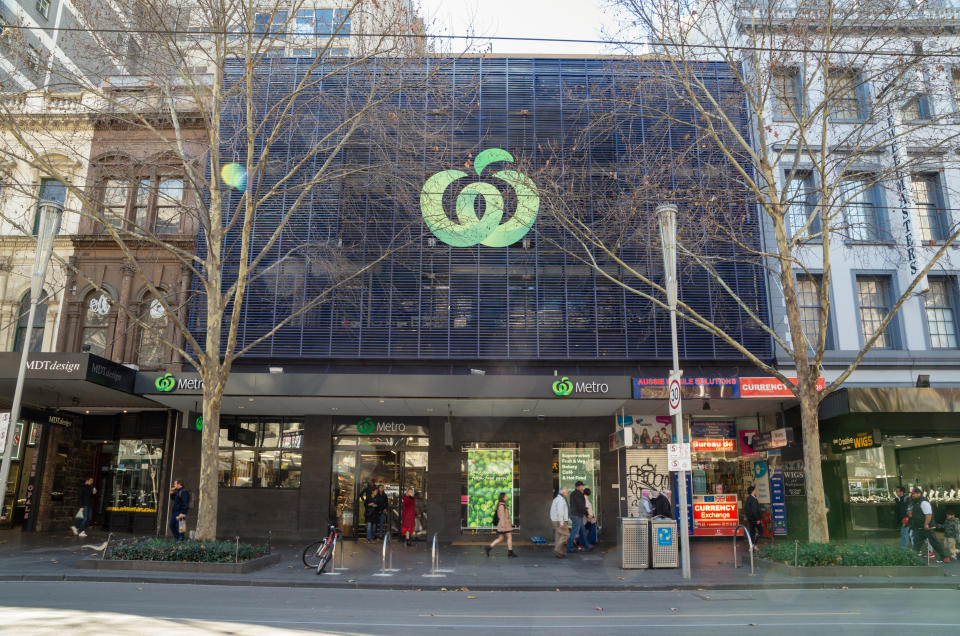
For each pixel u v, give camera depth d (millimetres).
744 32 16906
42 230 14266
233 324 14227
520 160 18672
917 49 16109
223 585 11867
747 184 17000
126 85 21891
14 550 16047
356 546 18531
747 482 21172
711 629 7957
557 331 20344
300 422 21438
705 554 17094
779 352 19891
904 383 19641
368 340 20328
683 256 18078
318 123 20594
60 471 22578
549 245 20797
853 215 20531
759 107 14922
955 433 18859
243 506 20844
